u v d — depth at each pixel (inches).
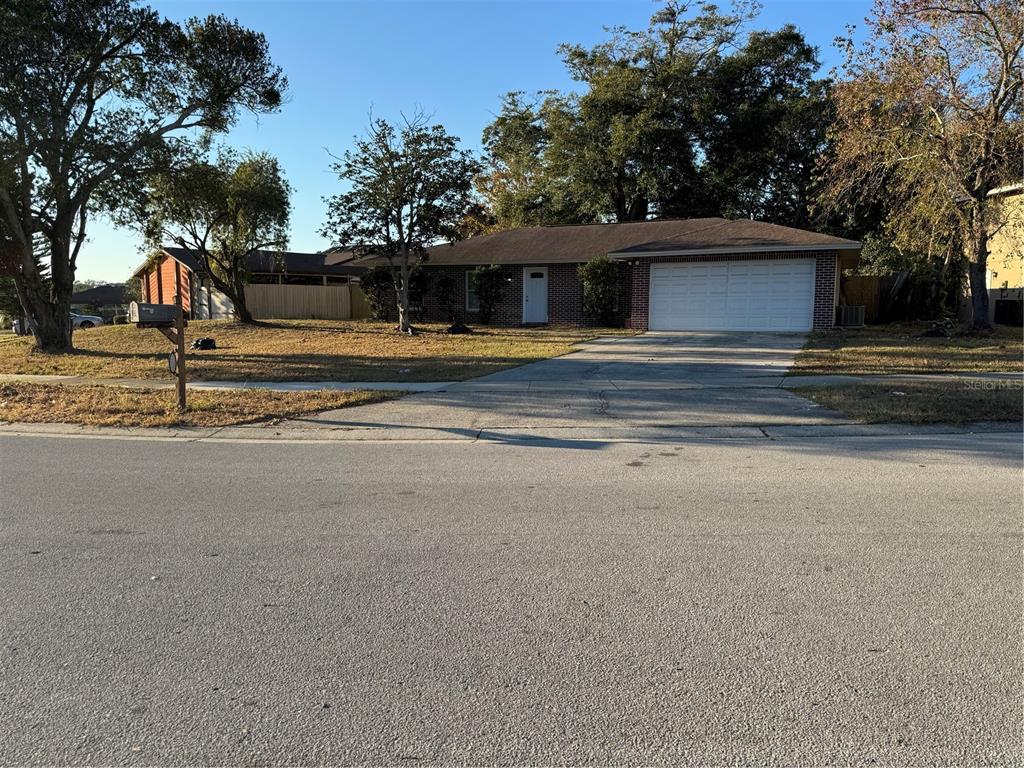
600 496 226.1
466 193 834.8
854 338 698.2
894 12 665.6
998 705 109.3
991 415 339.3
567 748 100.4
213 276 1005.8
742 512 206.7
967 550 173.9
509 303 1016.2
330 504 219.9
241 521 203.0
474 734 103.7
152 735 104.0
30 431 352.8
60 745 101.7
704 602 146.6
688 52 1471.5
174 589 155.6
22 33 584.7
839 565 165.2
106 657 126.3
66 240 722.8
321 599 149.9
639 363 551.8
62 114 645.9
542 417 366.0
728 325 808.3
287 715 108.6
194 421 364.8
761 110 1407.5
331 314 1352.1
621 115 1382.9
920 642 129.0
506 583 157.4
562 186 1551.4
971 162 692.1
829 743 100.9
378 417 374.0
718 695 112.9
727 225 905.5
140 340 850.1
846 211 1041.5
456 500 223.3
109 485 244.8
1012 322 888.9
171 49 690.8
